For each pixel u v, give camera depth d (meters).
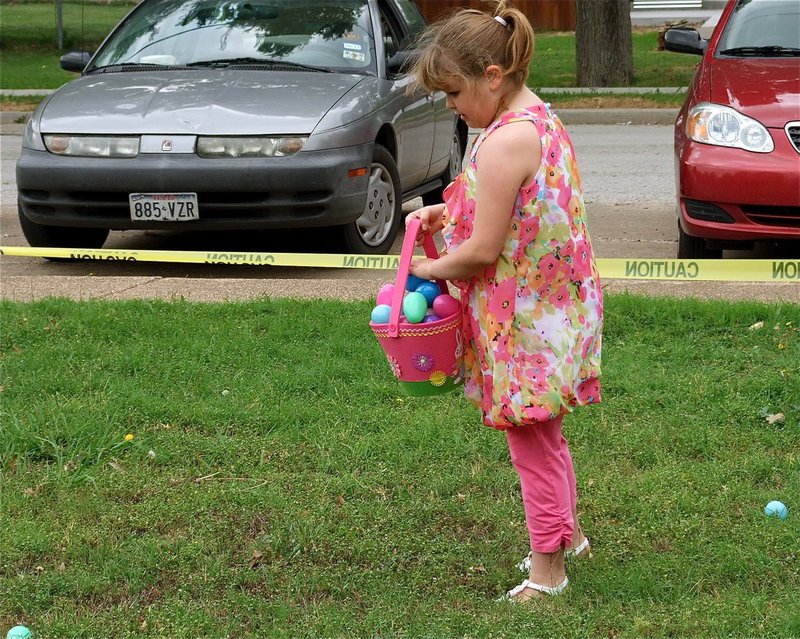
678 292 6.90
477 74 3.28
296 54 9.06
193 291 7.29
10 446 4.88
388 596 3.75
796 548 3.92
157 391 5.52
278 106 8.13
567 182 3.33
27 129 8.45
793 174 7.27
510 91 3.36
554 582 3.70
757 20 8.81
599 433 4.94
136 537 4.19
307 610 3.70
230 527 4.25
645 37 30.28
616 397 5.33
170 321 6.52
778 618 3.50
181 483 4.62
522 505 4.37
